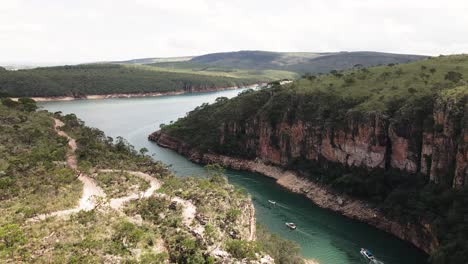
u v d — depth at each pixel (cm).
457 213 8812
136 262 5147
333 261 8719
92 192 8262
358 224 10850
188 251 5988
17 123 13062
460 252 7888
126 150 13525
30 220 6169
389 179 11575
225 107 19538
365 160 12400
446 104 10225
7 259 4709
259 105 17912
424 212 9669
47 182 8162
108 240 5550
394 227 10262
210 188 8656
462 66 14412
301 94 15875
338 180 12425
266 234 8819
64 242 5262
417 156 11231
